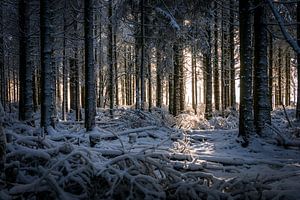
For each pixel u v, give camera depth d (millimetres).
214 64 24797
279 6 18047
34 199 5301
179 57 23062
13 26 18172
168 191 5445
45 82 11594
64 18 18594
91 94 12945
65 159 5500
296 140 11297
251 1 12148
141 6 19078
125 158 5699
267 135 12047
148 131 14328
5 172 5691
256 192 5316
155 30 20750
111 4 23578
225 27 24062
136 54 21953
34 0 14859
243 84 11758
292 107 31812
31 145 6453
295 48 6957
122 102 47156
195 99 31422
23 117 13039
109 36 23547
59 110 30469
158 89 28656
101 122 17656
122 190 5410
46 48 11695
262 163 8531
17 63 29656
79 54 24312
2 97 24875
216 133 14477
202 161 8133
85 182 5539
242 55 11859
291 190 5211
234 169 7379
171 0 19094
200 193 5418
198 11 17641
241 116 11695
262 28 12289
